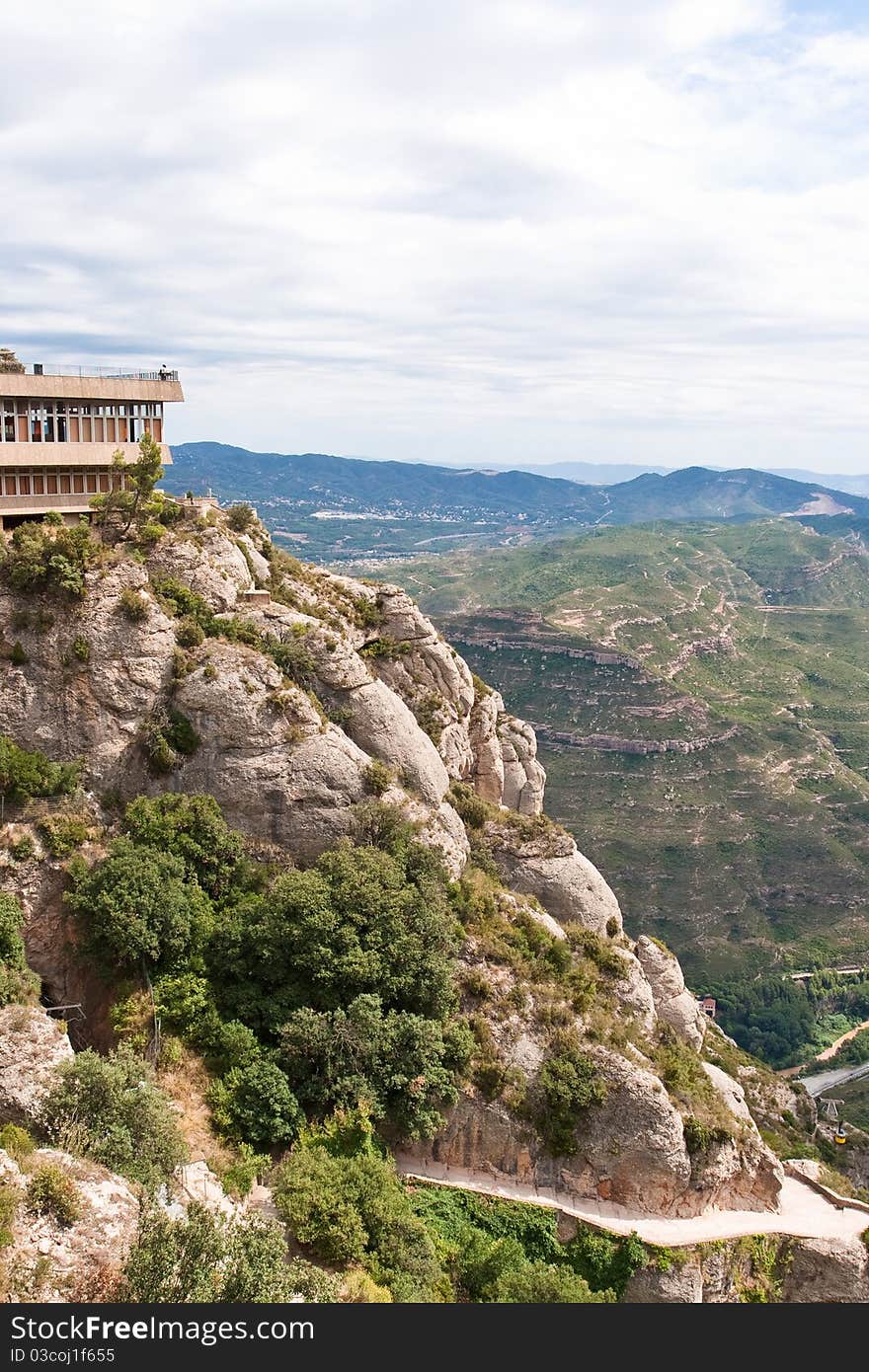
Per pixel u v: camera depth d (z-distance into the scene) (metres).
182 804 52.41
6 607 52.19
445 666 73.62
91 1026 48.03
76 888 48.50
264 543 71.25
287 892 49.44
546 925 59.41
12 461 57.50
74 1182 32.59
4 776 49.44
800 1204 56.84
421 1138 47.28
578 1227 47.28
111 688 52.53
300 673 58.53
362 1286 36.00
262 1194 41.03
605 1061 50.72
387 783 56.66
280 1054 46.19
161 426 66.94
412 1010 49.81
